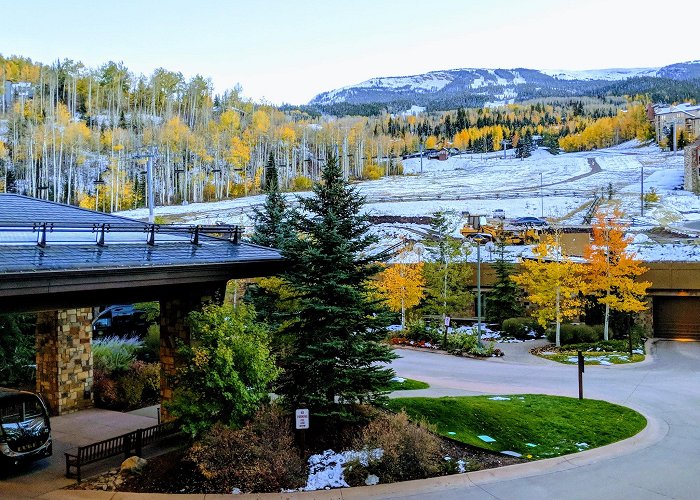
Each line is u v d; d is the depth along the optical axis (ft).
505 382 82.74
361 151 495.82
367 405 57.93
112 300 50.75
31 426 50.62
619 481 47.09
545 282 111.14
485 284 135.33
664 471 49.19
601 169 395.34
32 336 85.51
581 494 44.55
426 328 120.47
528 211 242.58
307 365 54.24
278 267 60.75
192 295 57.11
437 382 82.58
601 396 73.97
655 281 118.21
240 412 49.62
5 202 66.39
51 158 358.43
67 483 46.60
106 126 459.32
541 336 120.57
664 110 517.96
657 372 89.25
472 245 150.71
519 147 574.97
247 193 391.24
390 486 46.14
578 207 247.29
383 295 120.16
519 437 57.26
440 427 58.18
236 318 52.75
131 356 85.30
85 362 70.85
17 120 372.99
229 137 445.37
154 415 67.46
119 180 343.67
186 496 43.88
